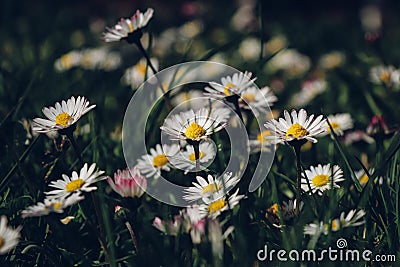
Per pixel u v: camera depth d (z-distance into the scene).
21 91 0.58
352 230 0.43
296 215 0.42
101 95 0.64
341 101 0.68
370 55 0.83
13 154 0.46
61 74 0.71
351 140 0.55
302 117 0.42
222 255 0.40
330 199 0.42
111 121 0.61
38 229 0.44
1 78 0.62
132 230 0.42
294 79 0.84
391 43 1.04
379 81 0.70
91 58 0.75
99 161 0.50
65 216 0.45
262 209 0.43
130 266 0.42
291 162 0.51
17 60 0.87
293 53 0.90
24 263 0.43
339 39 1.09
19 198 0.45
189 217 0.41
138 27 0.50
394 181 0.45
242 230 0.43
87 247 0.44
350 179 0.46
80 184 0.41
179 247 0.42
